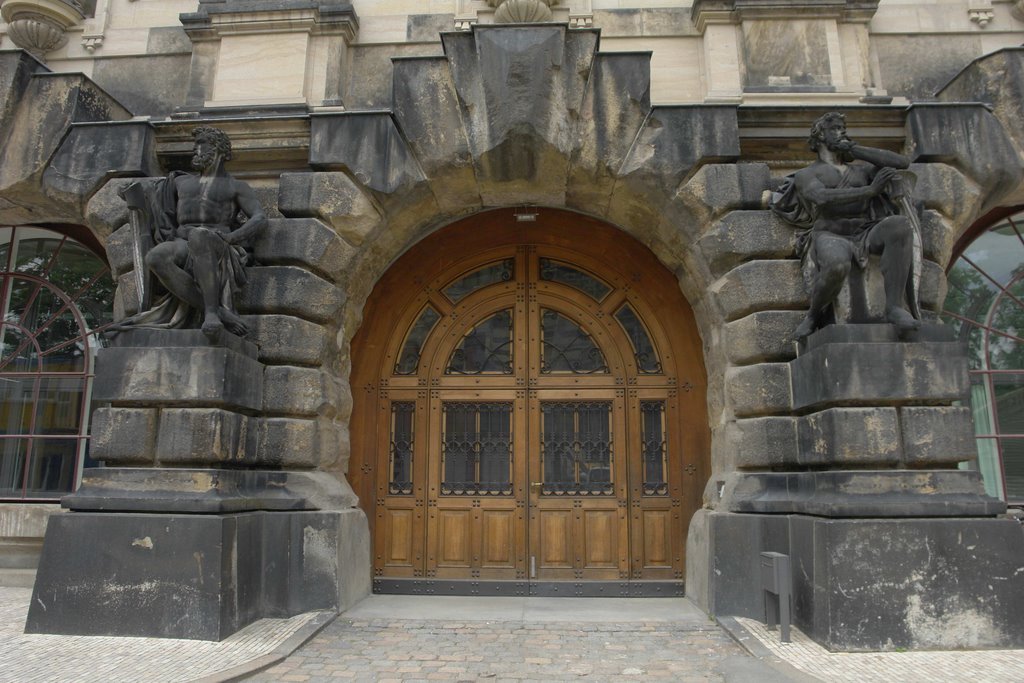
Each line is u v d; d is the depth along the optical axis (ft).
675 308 27.32
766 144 24.30
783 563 19.11
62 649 17.74
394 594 25.68
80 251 29.37
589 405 27.02
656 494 26.23
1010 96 23.54
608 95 23.73
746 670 16.69
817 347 20.54
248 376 21.70
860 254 20.89
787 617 18.76
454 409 27.17
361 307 26.32
